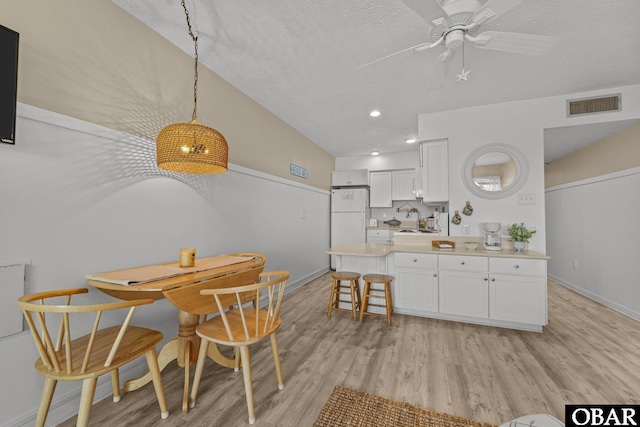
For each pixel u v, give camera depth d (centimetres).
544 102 298
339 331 259
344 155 591
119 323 176
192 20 190
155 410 153
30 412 135
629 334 249
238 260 212
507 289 259
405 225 581
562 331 256
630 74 250
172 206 214
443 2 142
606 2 167
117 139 175
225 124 273
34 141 136
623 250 304
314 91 295
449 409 152
